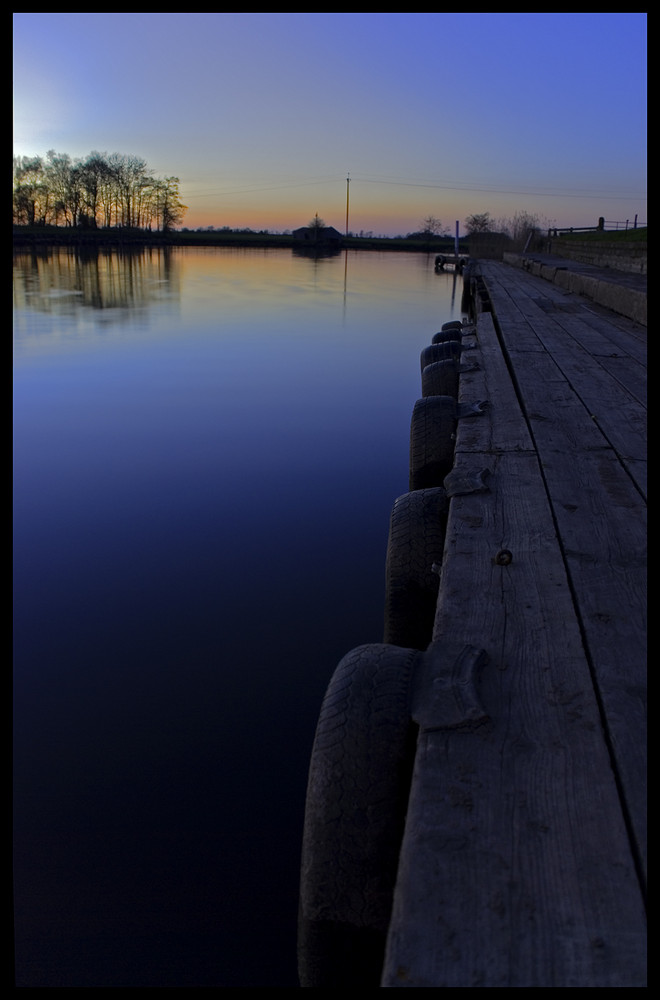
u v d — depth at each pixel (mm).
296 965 2070
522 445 3105
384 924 1440
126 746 2977
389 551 2738
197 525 5348
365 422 8391
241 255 68125
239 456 6992
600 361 5000
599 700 1451
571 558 2043
